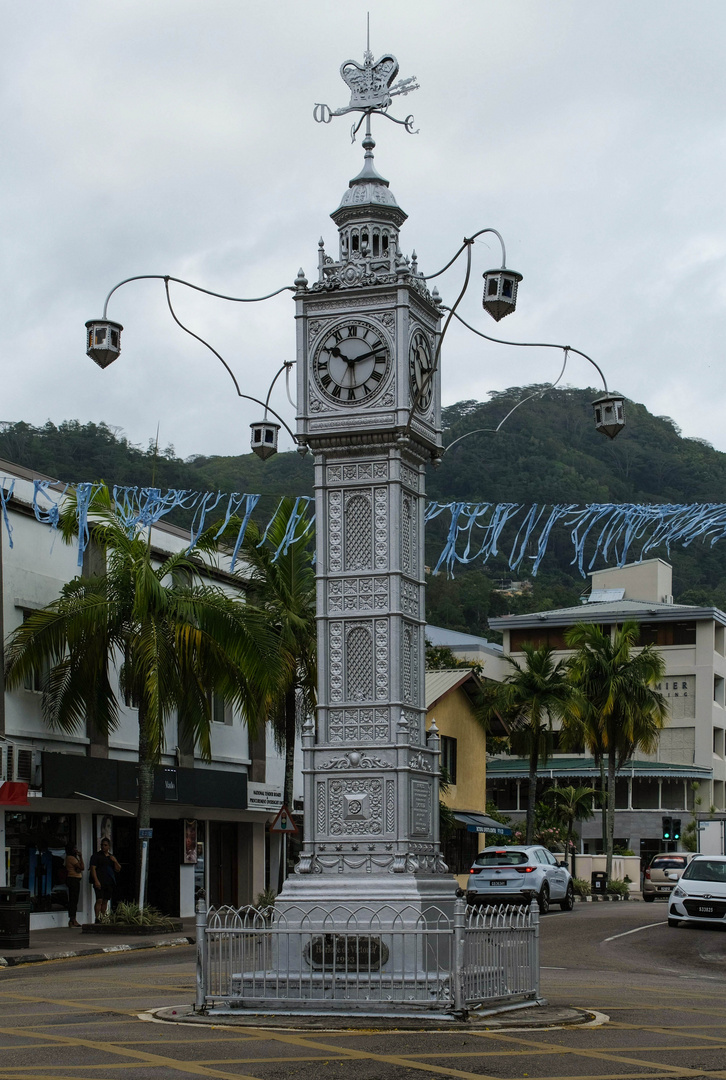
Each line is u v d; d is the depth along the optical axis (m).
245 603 30.92
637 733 51.00
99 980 16.27
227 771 31.98
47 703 26.30
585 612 68.00
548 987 15.70
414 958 12.08
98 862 25.83
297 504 19.62
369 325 13.82
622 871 55.81
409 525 14.08
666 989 15.86
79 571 28.41
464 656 65.94
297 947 12.66
